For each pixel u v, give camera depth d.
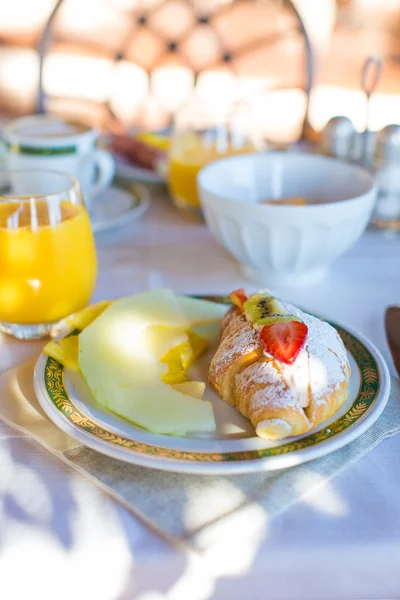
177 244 0.75
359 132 0.78
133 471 0.43
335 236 0.62
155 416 0.45
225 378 0.47
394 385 0.50
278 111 1.79
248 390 0.45
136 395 0.47
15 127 0.79
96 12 1.65
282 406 0.43
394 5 2.21
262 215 0.60
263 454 0.42
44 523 0.40
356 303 0.63
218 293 0.65
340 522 0.40
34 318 0.56
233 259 0.72
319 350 0.46
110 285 0.66
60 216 0.55
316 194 0.71
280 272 0.65
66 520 0.40
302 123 1.23
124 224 0.80
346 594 0.40
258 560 0.38
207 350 0.53
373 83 0.75
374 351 0.51
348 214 0.60
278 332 0.46
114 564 0.38
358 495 0.42
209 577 0.39
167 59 1.47
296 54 1.89
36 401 0.48
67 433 0.44
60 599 0.39
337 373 0.46
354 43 2.20
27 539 0.39
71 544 0.39
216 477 0.43
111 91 1.50
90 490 0.42
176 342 0.52
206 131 0.83
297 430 0.43
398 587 0.40
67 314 0.58
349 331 0.54
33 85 1.95
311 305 0.63
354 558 0.39
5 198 0.54
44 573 0.39
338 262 0.71
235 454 0.42
